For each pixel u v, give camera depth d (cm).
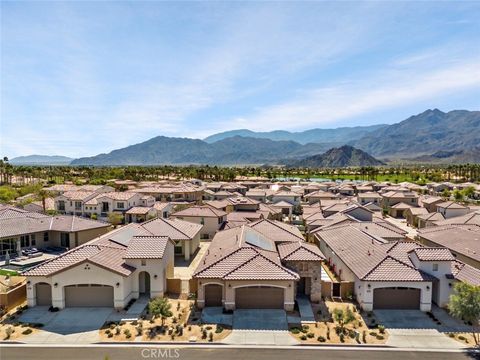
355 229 4100
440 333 2473
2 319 2645
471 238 3903
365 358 2169
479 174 14688
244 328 2519
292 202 8375
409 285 2800
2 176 12800
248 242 3266
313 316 2703
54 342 2334
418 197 8469
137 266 2997
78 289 2856
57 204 6931
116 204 6819
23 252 4191
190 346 2291
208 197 9075
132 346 2289
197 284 2895
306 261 2964
